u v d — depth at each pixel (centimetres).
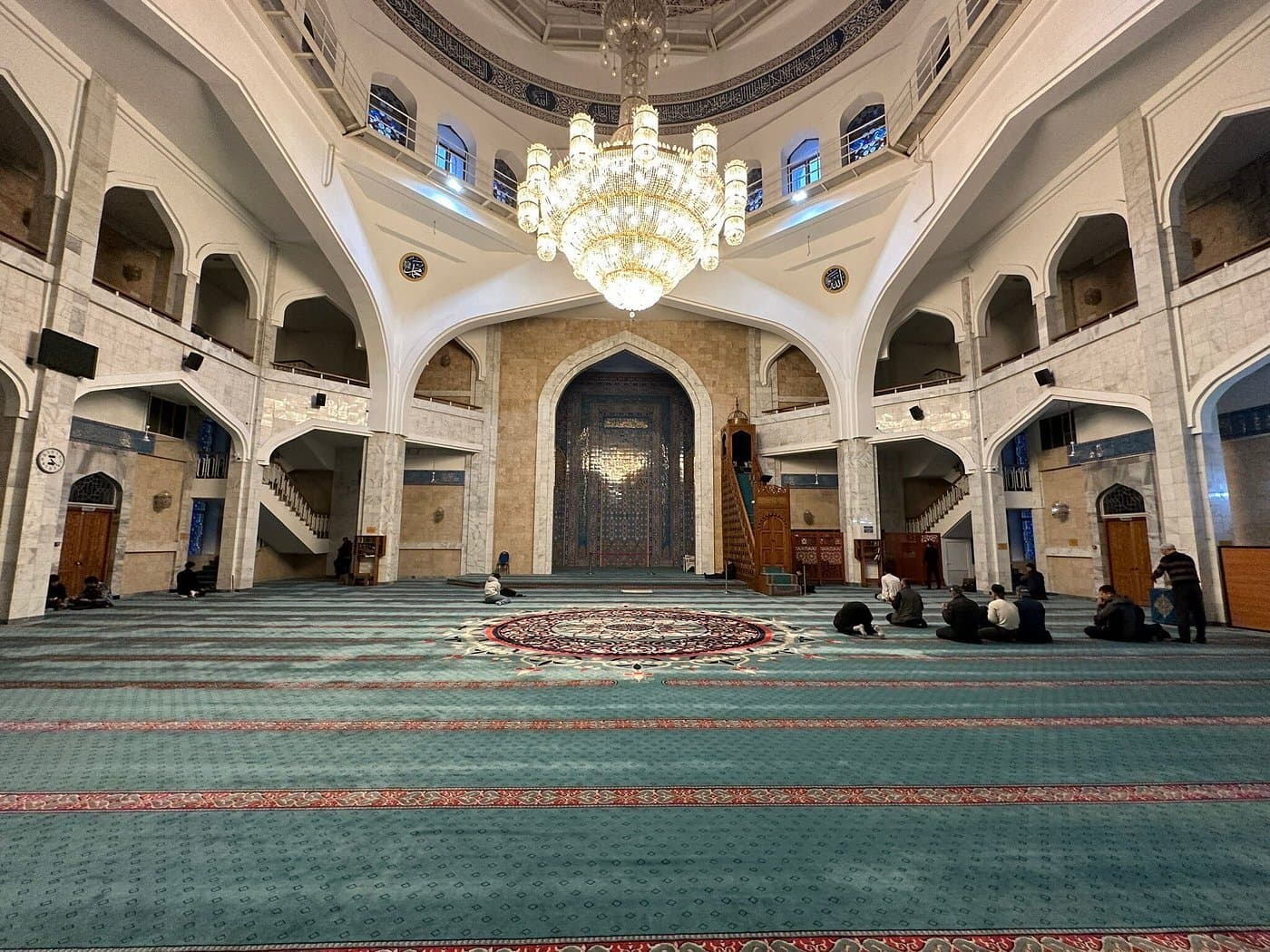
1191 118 601
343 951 128
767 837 180
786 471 1285
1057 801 206
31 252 565
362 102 889
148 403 865
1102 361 729
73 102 592
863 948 130
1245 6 526
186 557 955
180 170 739
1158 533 776
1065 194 771
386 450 1070
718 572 1241
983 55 707
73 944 129
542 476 1270
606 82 1223
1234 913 143
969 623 512
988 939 133
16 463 560
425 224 1034
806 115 1094
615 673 393
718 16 1184
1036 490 1021
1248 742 266
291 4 681
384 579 1054
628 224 648
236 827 184
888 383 1338
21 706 308
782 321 1159
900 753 252
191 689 344
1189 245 631
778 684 368
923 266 943
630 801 204
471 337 1277
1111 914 142
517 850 171
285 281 970
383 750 251
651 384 1484
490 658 434
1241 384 691
